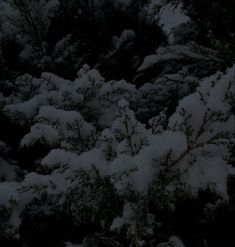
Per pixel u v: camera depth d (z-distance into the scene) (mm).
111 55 5730
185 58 4105
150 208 2469
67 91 3023
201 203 2783
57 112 2635
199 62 4285
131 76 5898
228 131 2156
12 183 2707
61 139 2633
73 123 2619
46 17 5160
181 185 2170
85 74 3039
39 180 2414
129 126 2396
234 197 2793
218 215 2734
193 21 5203
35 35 5105
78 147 2646
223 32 4324
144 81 5699
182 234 2719
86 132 2664
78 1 6016
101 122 3074
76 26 6023
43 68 5152
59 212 2742
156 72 5344
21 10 4879
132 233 2086
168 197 2191
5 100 4031
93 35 6098
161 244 2418
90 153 2391
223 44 3707
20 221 2490
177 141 2199
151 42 6477
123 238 2555
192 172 2188
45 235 2898
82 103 3039
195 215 2764
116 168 2141
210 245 2707
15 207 2510
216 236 2736
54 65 5211
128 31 5910
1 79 4906
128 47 5902
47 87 3533
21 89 3652
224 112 2180
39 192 2412
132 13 6398
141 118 3953
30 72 5336
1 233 2488
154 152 2182
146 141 2301
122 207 2316
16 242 2912
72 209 2373
